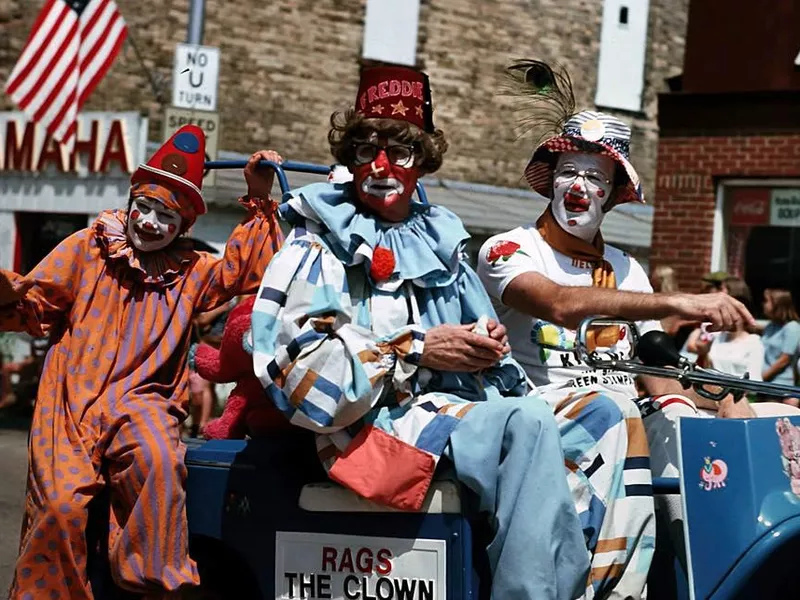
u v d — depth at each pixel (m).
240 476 4.06
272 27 17.72
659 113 12.49
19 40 16.61
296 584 3.96
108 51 13.87
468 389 4.08
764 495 3.59
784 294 9.38
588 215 4.57
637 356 4.05
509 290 4.43
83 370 4.21
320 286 3.93
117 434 4.09
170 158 4.33
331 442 3.90
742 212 12.33
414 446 3.76
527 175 4.87
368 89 4.18
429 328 4.07
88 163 15.77
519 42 19.36
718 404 4.62
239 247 4.44
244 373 4.46
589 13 19.88
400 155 4.13
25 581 4.01
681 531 3.94
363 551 3.86
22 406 13.15
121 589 4.15
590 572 3.84
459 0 18.94
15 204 16.16
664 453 4.21
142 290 4.34
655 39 20.42
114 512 4.09
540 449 3.71
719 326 4.00
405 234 4.16
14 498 8.49
